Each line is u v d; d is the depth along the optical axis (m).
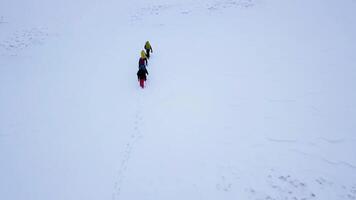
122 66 12.19
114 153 7.05
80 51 14.70
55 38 17.22
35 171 6.85
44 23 19.72
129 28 17.52
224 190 5.59
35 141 7.95
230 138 6.89
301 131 6.74
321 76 8.85
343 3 14.96
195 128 7.44
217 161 6.28
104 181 6.27
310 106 7.56
